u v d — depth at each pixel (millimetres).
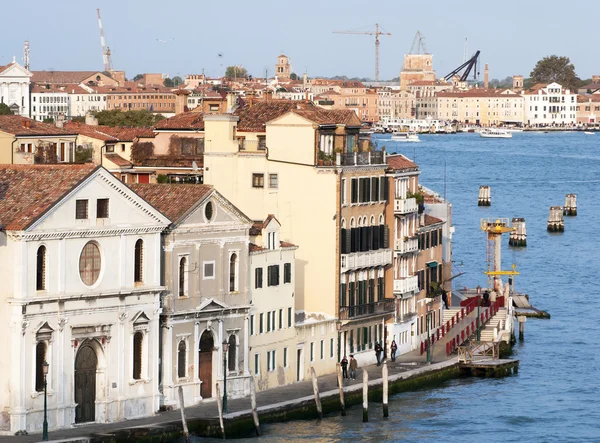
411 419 192125
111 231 165625
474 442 185500
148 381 171625
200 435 169625
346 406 191750
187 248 177375
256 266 189250
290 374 197125
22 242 157125
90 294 163750
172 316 174875
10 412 158625
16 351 158250
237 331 185125
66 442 154375
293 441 174000
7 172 166500
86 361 166125
